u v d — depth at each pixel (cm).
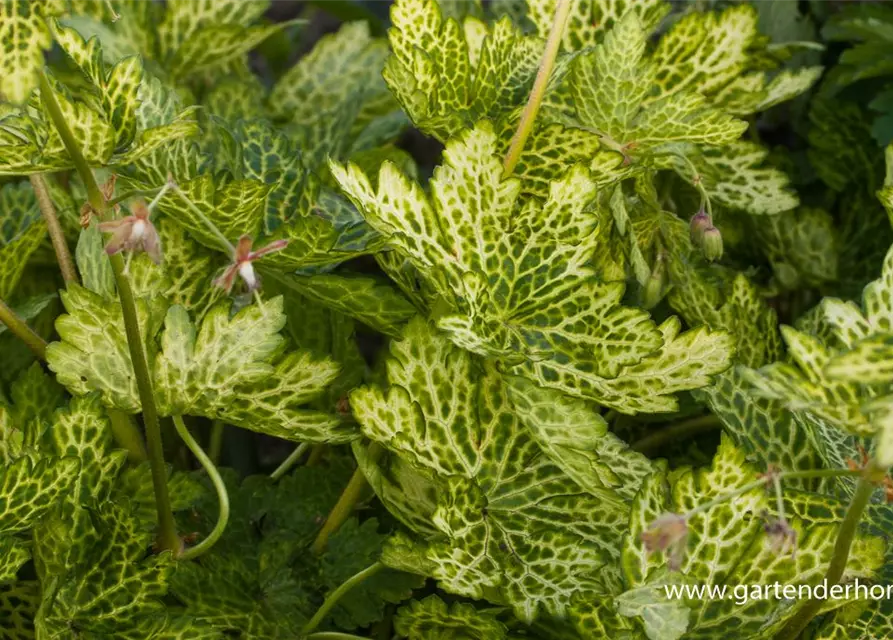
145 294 76
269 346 73
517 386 71
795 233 88
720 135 76
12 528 72
